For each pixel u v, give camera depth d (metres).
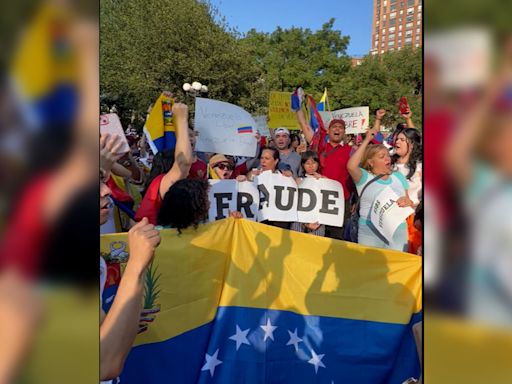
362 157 3.72
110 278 2.23
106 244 2.26
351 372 2.71
